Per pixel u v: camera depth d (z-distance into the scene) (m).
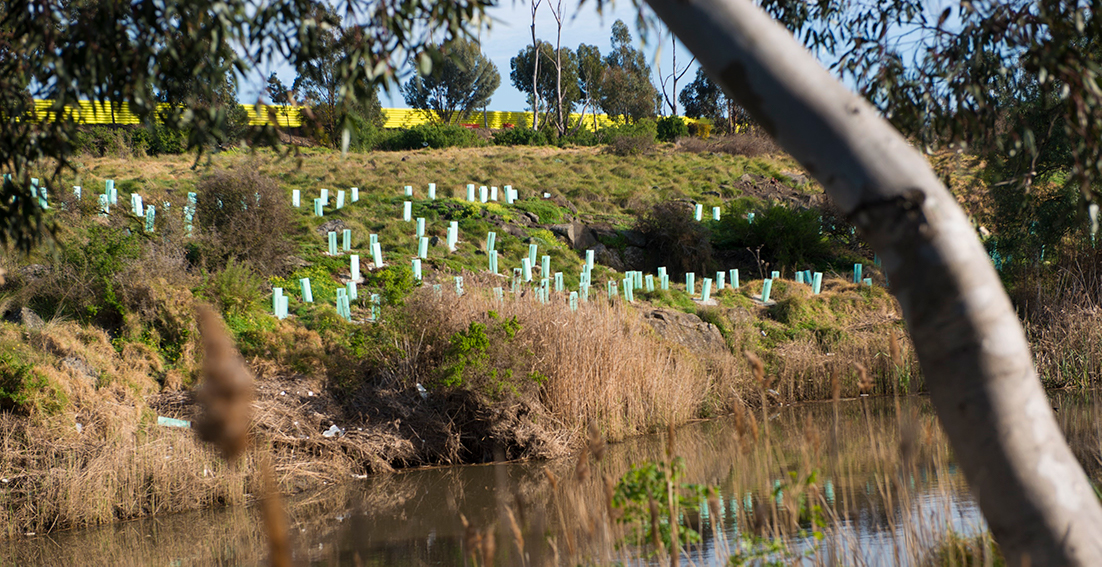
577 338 13.80
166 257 15.02
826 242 26.84
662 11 2.32
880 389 17.55
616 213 29.25
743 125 56.09
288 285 17.14
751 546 4.00
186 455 10.71
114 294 13.37
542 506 9.12
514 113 74.12
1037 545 2.15
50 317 13.10
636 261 25.80
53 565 8.13
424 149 47.22
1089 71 3.21
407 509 9.89
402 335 13.41
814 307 21.67
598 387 13.78
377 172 31.27
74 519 9.63
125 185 23.50
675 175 36.91
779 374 17.69
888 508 4.45
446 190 28.77
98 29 3.67
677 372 15.52
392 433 12.62
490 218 24.92
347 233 20.12
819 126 2.16
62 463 10.15
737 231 27.45
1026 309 17.84
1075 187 15.05
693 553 5.79
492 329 13.09
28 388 10.53
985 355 2.12
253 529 9.27
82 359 12.11
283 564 0.86
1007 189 16.03
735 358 18.09
